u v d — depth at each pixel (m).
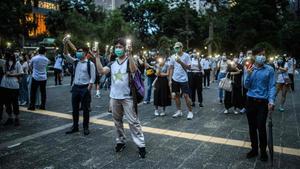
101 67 5.46
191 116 8.04
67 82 18.58
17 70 7.12
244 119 8.09
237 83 8.61
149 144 5.78
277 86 9.61
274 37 50.22
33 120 7.71
